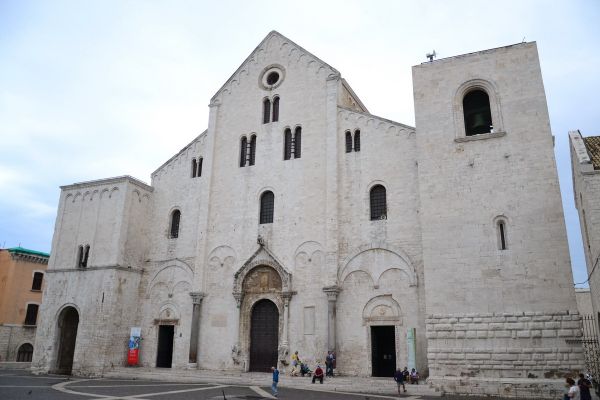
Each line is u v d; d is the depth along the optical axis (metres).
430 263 28.83
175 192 43.59
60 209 44.38
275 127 40.56
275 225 38.03
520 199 27.83
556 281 26.03
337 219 35.47
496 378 25.89
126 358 39.69
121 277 40.19
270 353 36.03
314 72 40.03
